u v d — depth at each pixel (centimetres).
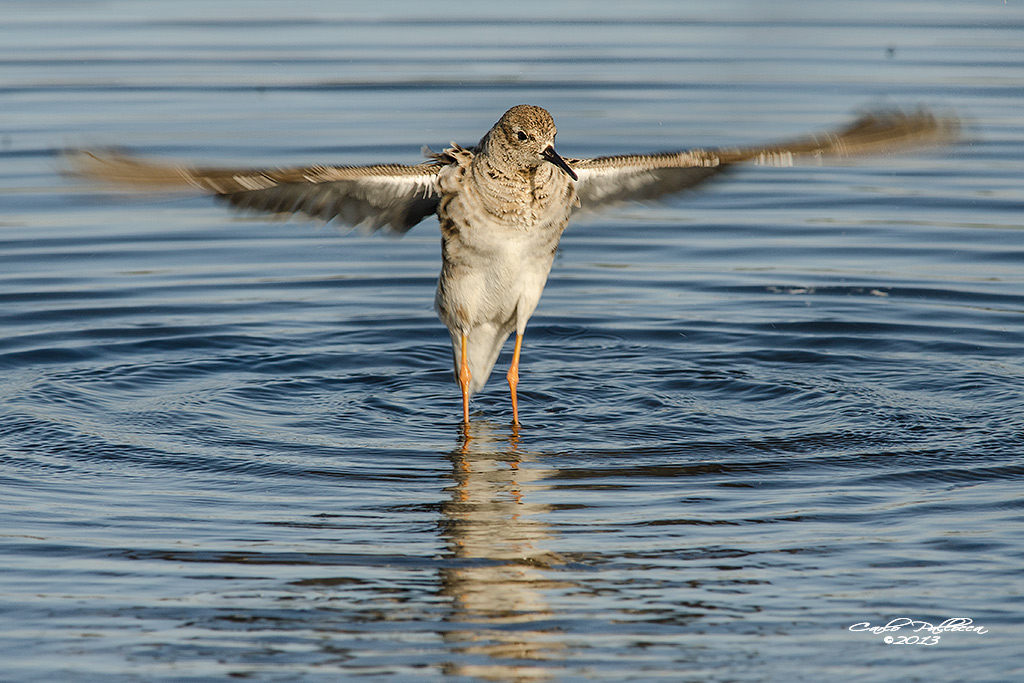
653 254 1731
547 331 1496
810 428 1199
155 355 1401
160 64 2400
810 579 900
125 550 945
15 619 846
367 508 1026
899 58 2455
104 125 2002
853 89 2220
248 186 924
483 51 2541
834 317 1500
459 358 1251
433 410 1276
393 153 1886
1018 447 1138
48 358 1376
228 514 1012
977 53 2478
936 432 1178
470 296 1223
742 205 1914
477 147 1222
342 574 911
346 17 2867
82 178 842
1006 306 1520
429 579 905
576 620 848
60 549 945
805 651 810
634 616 853
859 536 966
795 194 1956
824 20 2867
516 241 1195
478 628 839
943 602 866
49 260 1675
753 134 1936
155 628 839
